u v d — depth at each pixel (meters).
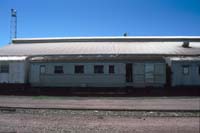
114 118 14.61
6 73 31.86
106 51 35.59
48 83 31.05
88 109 17.81
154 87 29.92
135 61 30.52
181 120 14.03
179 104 21.02
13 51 37.69
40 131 11.15
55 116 15.23
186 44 38.38
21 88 31.20
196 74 30.14
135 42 43.41
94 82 30.61
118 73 30.41
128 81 30.66
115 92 29.89
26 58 32.28
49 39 45.44
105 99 24.77
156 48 37.50
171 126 12.38
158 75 30.23
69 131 11.15
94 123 13.03
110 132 11.01
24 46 42.06
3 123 12.97
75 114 16.06
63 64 31.00
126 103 21.67
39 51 36.94
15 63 31.66
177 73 30.14
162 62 30.25
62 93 29.48
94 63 30.75
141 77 30.36
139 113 16.47
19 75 31.48
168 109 18.00
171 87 29.80
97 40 44.81
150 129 11.70
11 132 10.97
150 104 21.02
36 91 30.42
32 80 31.36
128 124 12.80
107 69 30.56
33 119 14.16
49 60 31.31
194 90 29.75
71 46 40.41
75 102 22.38
